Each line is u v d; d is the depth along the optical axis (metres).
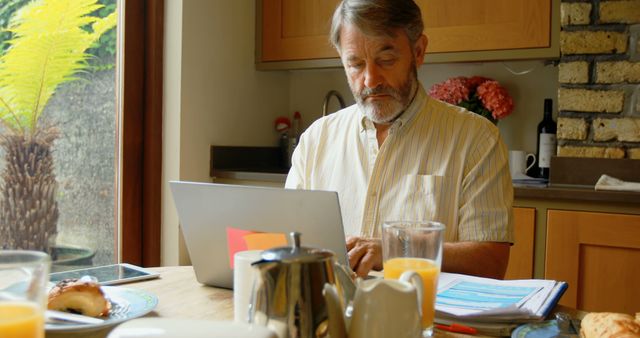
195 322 0.50
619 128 2.06
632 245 1.76
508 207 1.38
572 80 2.10
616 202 1.78
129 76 2.25
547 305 0.91
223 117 2.54
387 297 0.61
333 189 1.56
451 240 1.41
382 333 0.60
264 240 0.94
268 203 0.92
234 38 2.57
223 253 1.01
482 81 2.39
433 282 0.75
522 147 2.44
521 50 2.12
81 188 2.10
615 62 2.04
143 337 0.49
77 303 0.85
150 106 2.30
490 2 2.16
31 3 1.91
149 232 2.32
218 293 1.04
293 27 2.57
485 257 1.29
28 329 0.58
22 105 1.89
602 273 1.81
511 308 0.85
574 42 2.07
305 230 0.90
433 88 2.43
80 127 2.09
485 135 1.44
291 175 1.67
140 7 2.28
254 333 0.48
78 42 2.07
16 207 1.89
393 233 0.80
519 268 1.93
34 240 1.94
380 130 1.53
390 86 1.38
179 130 2.31
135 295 0.97
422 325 0.69
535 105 2.40
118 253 2.26
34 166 1.93
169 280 1.14
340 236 0.88
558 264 1.87
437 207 1.41
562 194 1.84
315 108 2.91
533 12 2.09
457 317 0.85
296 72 2.94
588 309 1.84
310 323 0.60
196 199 1.00
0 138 1.83
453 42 2.23
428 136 1.47
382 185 1.48
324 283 0.61
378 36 1.33
